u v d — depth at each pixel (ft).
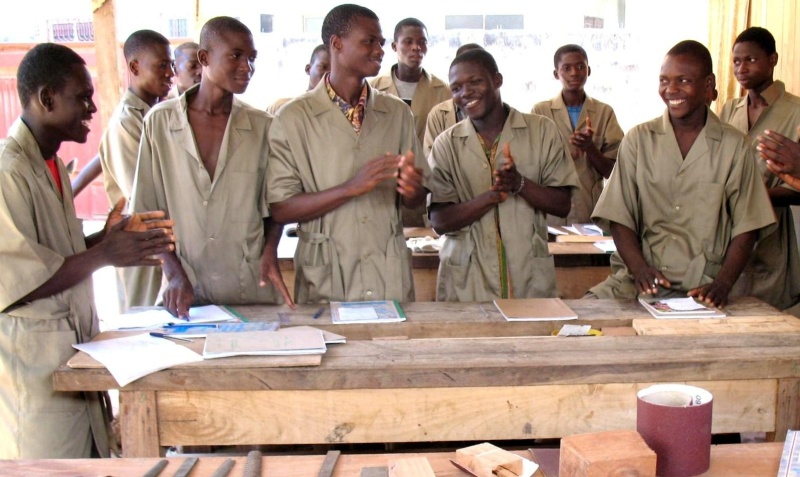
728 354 6.80
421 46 15.80
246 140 9.29
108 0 21.07
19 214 6.70
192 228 9.19
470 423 6.71
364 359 6.75
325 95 8.70
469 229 10.03
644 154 9.37
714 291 8.55
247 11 29.37
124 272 11.13
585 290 12.55
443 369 6.55
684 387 4.78
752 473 4.61
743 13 20.31
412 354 6.87
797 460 4.65
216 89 9.11
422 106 16.19
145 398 6.59
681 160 9.18
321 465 4.89
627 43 25.53
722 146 9.06
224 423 6.66
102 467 4.86
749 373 6.72
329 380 6.53
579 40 25.49
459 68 9.55
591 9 29.14
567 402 6.70
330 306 8.59
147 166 9.29
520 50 25.41
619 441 4.38
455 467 4.85
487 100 9.57
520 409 6.69
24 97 7.02
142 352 6.82
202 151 9.27
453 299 10.14
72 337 7.13
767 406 6.88
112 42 21.33
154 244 7.23
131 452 6.68
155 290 11.05
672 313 8.15
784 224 11.42
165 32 31.27
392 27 29.35
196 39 28.37
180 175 9.16
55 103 6.99
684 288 9.21
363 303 8.66
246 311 8.45
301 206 8.53
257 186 9.34
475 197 9.81
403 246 9.19
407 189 8.17
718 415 6.86
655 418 4.50
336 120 8.66
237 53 8.86
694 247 9.16
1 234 6.64
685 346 7.04
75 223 7.59
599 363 6.61
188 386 6.51
